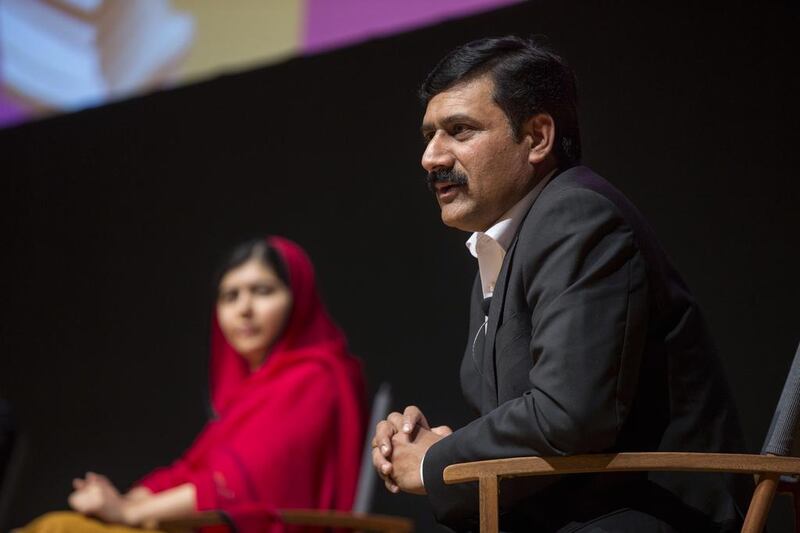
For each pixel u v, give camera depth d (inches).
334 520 310.3
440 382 454.9
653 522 189.6
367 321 479.2
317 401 362.3
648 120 407.2
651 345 196.7
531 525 200.1
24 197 604.1
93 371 565.0
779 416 196.7
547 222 196.7
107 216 577.0
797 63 381.4
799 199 373.1
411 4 494.9
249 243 399.2
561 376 181.8
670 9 410.3
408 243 476.1
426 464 197.6
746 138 386.6
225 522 300.0
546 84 213.8
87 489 303.9
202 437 364.8
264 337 386.0
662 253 203.0
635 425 195.2
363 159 497.4
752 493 202.8
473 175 211.2
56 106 602.9
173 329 545.6
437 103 215.2
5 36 617.0
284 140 523.8
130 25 587.5
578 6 432.8
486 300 215.8
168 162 561.0
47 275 590.9
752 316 374.6
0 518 308.5
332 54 515.8
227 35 553.9
